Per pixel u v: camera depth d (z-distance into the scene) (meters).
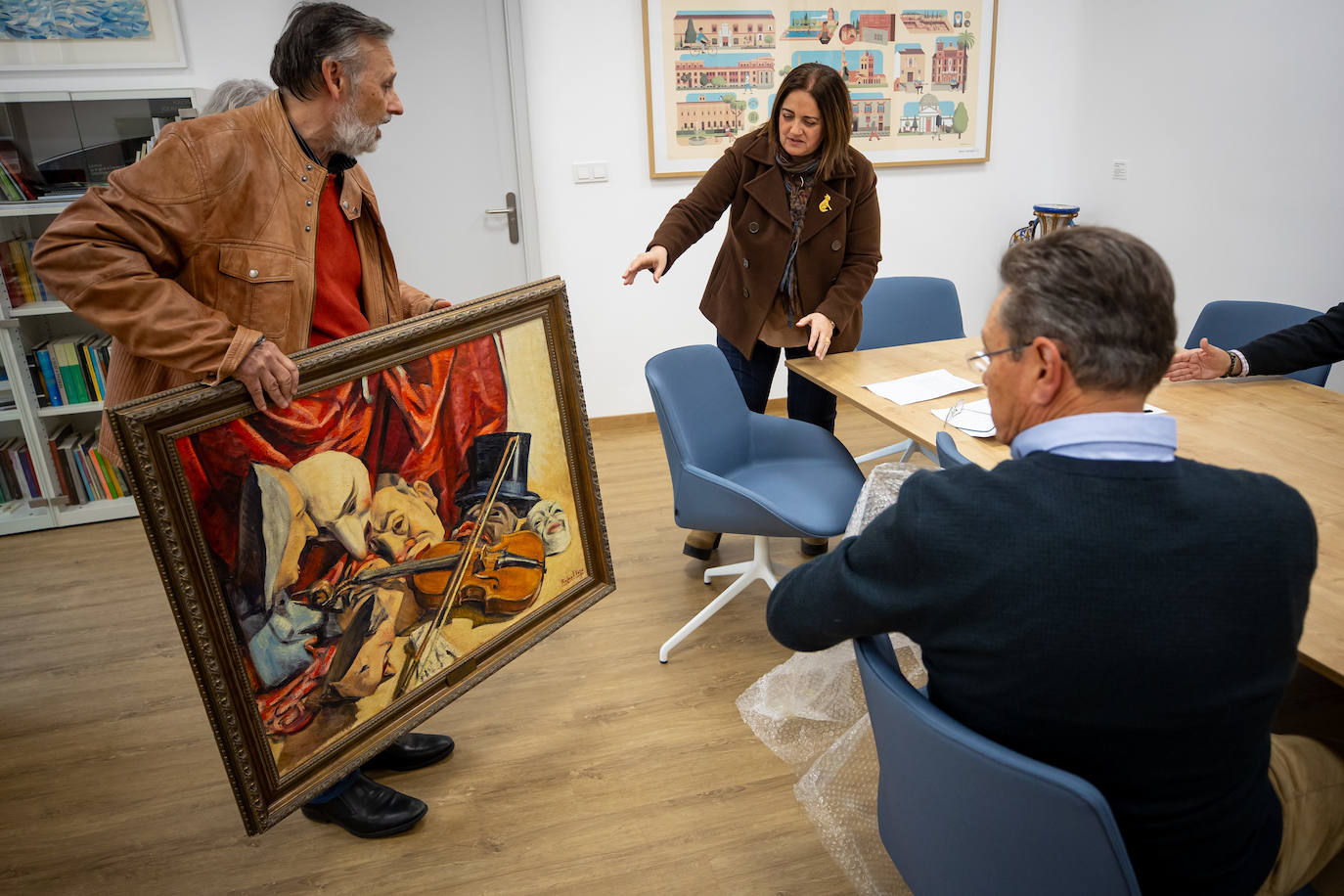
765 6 3.93
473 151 3.95
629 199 4.07
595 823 1.88
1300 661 1.15
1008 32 4.26
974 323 4.74
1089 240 0.91
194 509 1.35
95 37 3.33
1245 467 1.73
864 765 1.51
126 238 1.42
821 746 1.95
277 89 1.62
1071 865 0.90
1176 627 0.83
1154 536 0.84
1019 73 4.35
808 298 2.70
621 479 3.71
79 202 1.40
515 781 2.02
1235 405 2.08
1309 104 3.32
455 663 1.80
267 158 1.57
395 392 1.61
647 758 2.07
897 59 4.14
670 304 4.27
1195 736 0.88
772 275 2.67
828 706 1.92
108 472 3.55
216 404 1.37
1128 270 0.88
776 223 2.62
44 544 3.36
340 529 1.56
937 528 0.89
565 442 1.94
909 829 1.12
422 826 1.89
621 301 4.21
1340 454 1.78
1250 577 0.84
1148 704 0.86
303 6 1.56
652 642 2.54
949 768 0.95
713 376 2.49
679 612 2.68
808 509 2.24
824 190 2.54
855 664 1.87
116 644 2.65
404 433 1.63
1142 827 0.93
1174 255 4.03
